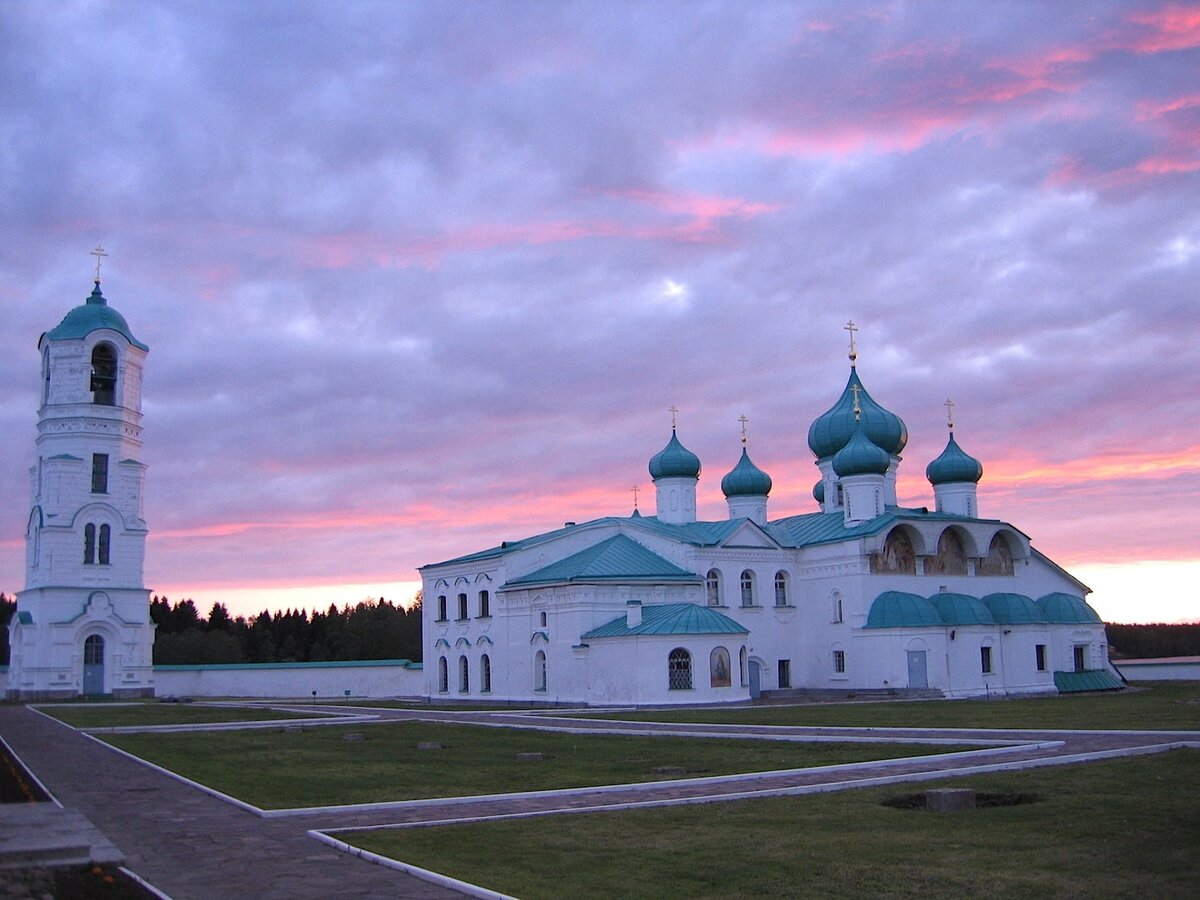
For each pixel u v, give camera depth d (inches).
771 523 3622.0
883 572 3171.8
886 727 1756.9
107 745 1680.6
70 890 663.1
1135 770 1099.3
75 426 3710.6
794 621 3287.4
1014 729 1653.5
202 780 1195.9
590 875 692.7
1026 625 3218.5
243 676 3865.7
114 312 3895.2
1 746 1675.7
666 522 3531.0
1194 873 673.0
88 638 3627.0
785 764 1248.2
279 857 756.0
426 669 3563.0
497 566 3275.1
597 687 2832.2
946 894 638.5
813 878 680.4
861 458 3265.3
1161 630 6314.0
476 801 1002.1
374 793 1076.5
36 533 3693.4
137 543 3754.9
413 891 653.9
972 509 3587.6
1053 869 690.8
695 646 2746.1
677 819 882.8
